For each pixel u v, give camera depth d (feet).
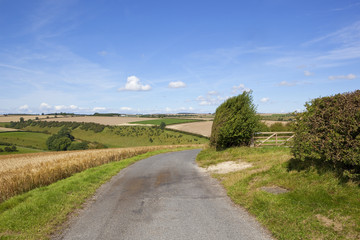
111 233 17.57
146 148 121.19
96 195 29.50
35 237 17.35
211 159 56.34
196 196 26.50
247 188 26.43
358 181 19.44
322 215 17.16
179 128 332.80
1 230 18.61
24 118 462.19
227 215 20.11
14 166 71.20
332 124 19.93
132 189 31.78
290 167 28.91
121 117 447.42
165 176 40.40
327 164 23.38
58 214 22.00
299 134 24.62
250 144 60.18
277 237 15.67
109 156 78.38
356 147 17.79
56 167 46.34
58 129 389.60
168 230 17.54
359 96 18.65
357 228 14.58
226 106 64.08
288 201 20.07
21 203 25.81
